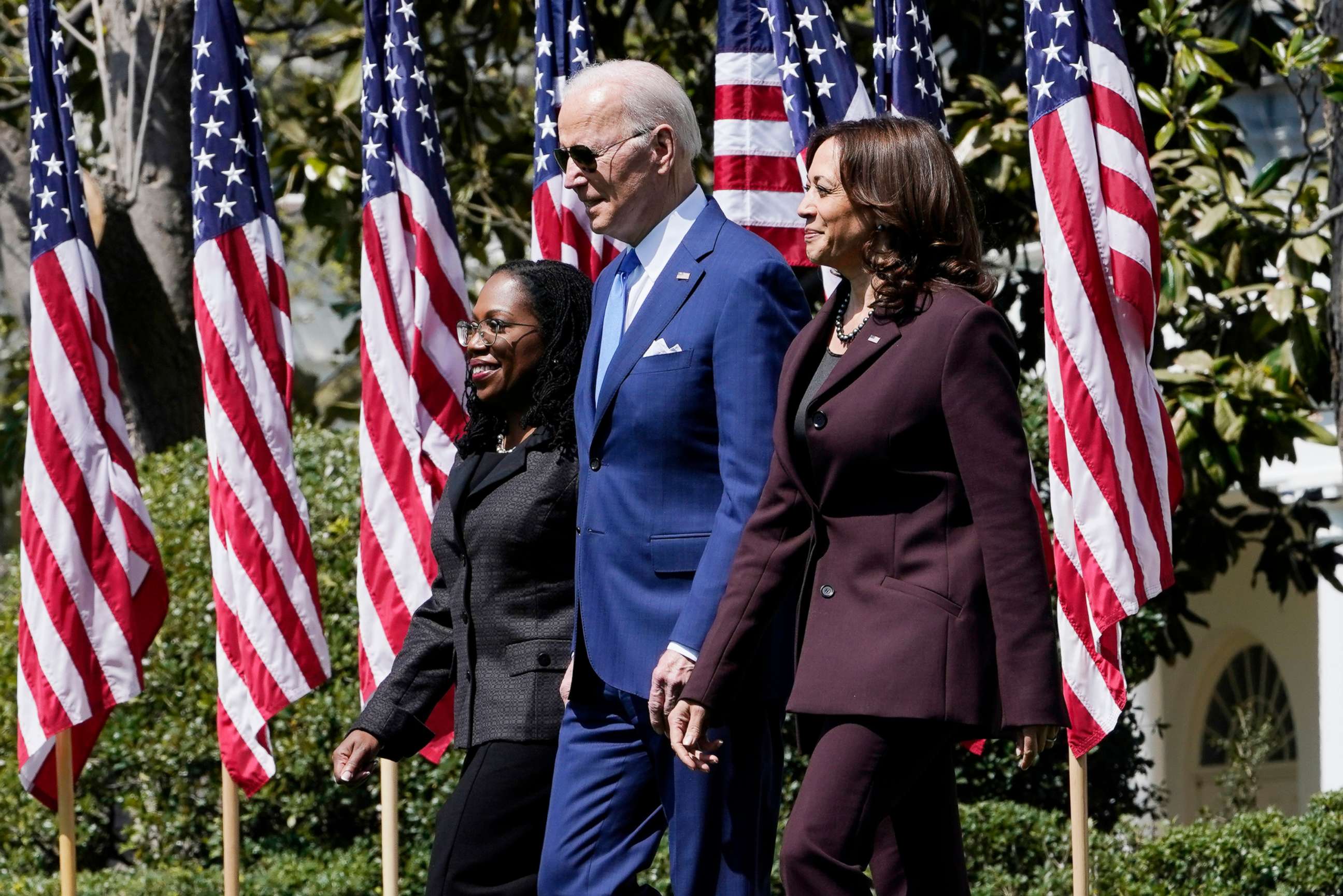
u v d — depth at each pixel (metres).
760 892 10.30
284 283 16.36
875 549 8.97
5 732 21.50
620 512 10.32
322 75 34.22
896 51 14.70
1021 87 24.53
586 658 10.59
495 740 11.20
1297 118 28.31
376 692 12.18
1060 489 13.56
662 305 10.30
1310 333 20.72
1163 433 13.70
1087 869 13.41
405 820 19.61
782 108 15.10
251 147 16.34
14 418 31.28
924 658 8.71
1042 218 13.66
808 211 9.39
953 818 9.55
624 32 26.31
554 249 15.88
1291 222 20.56
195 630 20.58
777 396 9.66
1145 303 13.54
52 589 15.88
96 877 19.56
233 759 15.84
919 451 8.90
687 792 10.23
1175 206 21.14
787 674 10.34
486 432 11.81
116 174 25.38
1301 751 35.59
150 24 25.47
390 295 16.14
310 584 16.16
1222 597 36.81
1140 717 32.59
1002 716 8.80
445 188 16.28
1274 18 25.75
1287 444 20.98
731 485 9.77
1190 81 20.59
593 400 10.76
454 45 27.42
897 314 9.04
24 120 28.06
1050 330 13.63
